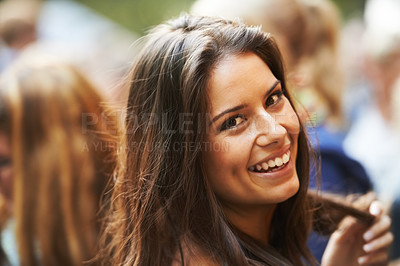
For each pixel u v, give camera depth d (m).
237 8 1.94
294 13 2.04
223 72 1.15
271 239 1.44
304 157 1.37
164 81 1.21
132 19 6.30
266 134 1.16
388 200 2.12
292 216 1.41
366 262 1.49
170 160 1.22
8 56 3.87
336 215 1.53
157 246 1.27
